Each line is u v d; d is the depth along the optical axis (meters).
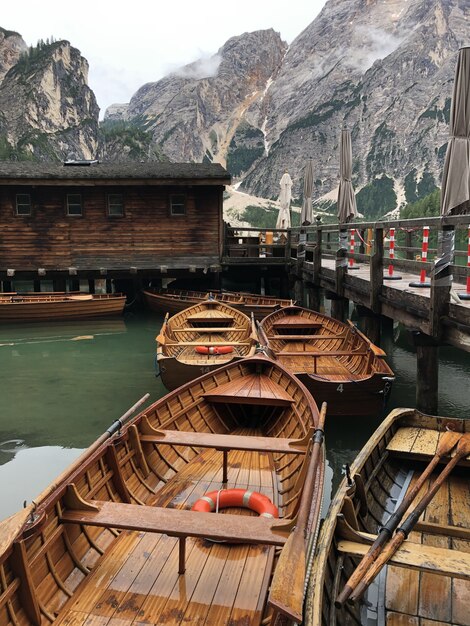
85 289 33.34
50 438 9.02
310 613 3.13
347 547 4.09
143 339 17.58
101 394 11.50
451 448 5.39
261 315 18.17
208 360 10.94
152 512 4.20
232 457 6.62
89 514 4.18
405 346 16.42
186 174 21.44
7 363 14.36
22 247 21.62
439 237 7.70
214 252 22.38
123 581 4.09
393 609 3.96
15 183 20.52
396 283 11.60
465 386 12.02
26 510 3.82
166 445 6.38
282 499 5.50
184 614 3.76
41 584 3.79
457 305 7.31
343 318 16.09
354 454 8.30
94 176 20.83
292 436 6.78
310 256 21.56
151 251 22.09
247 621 3.69
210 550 4.46
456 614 3.91
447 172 8.53
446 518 5.30
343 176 17.25
